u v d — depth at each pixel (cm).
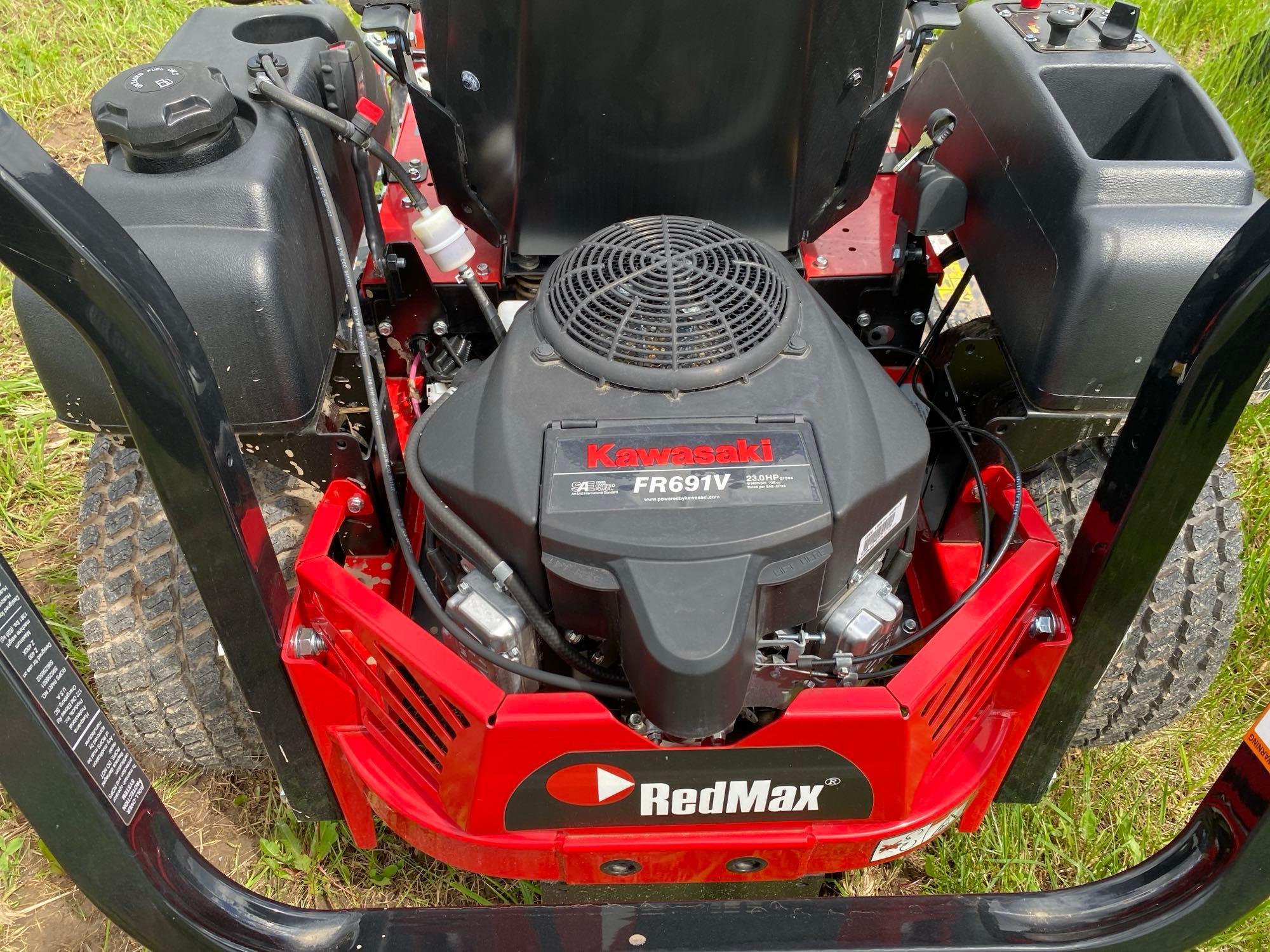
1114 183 160
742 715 154
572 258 156
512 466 135
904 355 209
